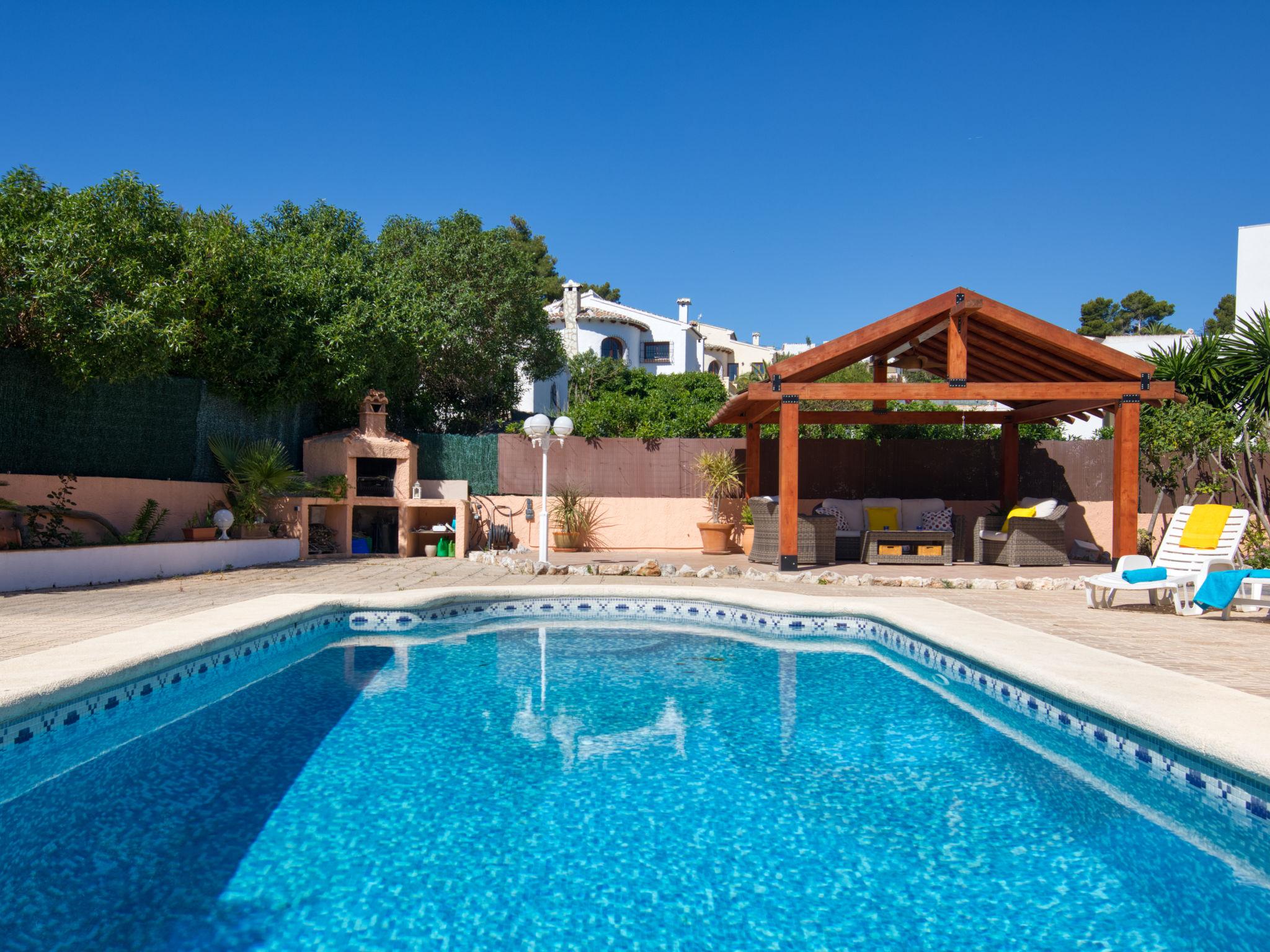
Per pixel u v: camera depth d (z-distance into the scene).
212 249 10.80
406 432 14.86
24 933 2.18
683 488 15.09
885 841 2.89
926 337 11.13
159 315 9.80
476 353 18.69
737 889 2.52
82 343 8.75
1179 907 2.41
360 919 2.29
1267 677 4.31
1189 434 11.73
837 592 8.68
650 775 3.59
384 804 3.21
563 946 2.15
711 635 7.29
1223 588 6.45
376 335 13.45
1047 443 14.91
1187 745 3.26
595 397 27.38
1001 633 5.68
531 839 2.89
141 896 2.42
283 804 3.21
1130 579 6.98
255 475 11.98
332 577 9.98
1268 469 13.04
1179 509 7.84
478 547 14.56
